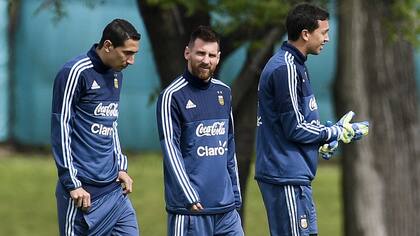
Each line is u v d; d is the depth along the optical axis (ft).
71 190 80.53
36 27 220.23
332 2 131.23
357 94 143.95
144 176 213.46
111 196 83.92
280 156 81.35
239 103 120.78
